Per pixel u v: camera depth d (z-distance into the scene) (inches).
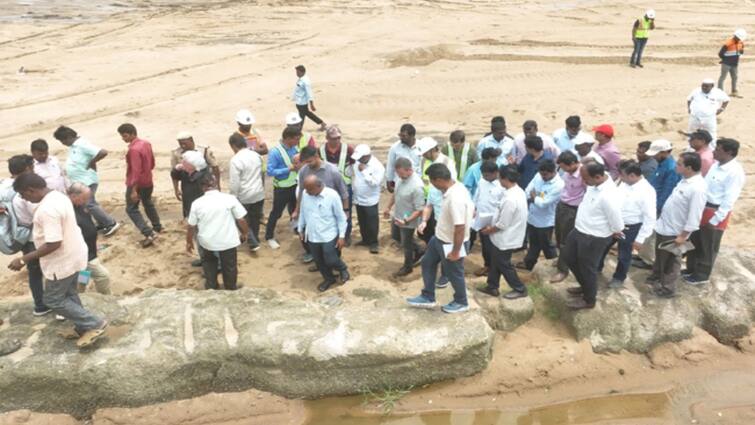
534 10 1029.2
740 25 875.4
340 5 1079.0
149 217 359.9
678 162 252.1
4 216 240.2
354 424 231.8
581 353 255.9
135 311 254.8
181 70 737.6
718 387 246.4
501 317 268.8
